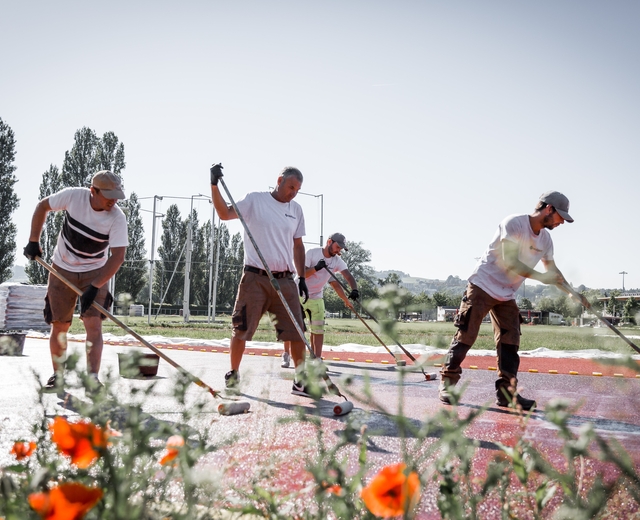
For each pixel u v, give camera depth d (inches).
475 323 193.2
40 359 295.7
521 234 189.6
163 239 2682.1
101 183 188.4
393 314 33.4
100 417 45.6
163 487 44.5
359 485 43.6
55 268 195.3
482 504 71.5
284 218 203.8
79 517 30.4
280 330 200.2
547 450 111.9
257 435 114.9
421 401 193.6
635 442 128.0
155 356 187.0
